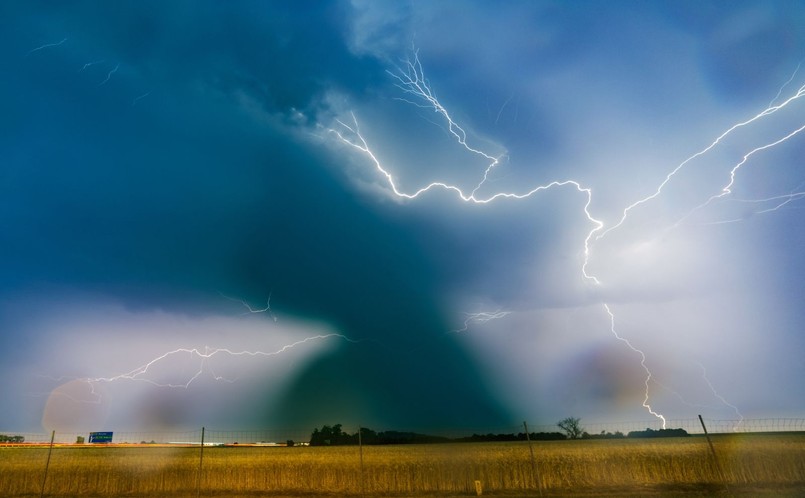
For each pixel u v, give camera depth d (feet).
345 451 79.77
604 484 45.96
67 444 117.39
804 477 42.86
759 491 40.01
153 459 62.54
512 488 46.65
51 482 51.44
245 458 63.10
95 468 54.90
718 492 40.24
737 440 67.10
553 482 46.98
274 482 50.42
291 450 84.79
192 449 90.63
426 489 47.91
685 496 39.45
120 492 49.98
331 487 49.37
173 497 47.62
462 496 44.73
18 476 52.08
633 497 39.81
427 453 68.33
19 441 115.85
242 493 48.37
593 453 55.42
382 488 48.62
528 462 51.39
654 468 46.52
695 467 45.65
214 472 52.24
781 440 61.00
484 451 68.54
